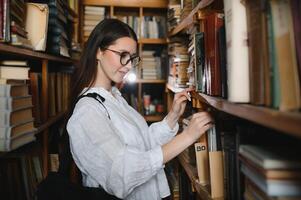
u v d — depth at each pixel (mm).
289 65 614
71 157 1251
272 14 637
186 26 1756
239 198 982
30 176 1733
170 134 1567
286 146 782
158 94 3574
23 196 1644
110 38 1277
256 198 761
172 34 2410
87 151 1109
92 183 1192
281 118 531
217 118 1220
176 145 1137
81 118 1139
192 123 1163
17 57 1701
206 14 1332
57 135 2230
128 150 1101
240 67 786
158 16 3432
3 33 1198
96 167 1102
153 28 3244
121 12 3451
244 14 785
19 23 1479
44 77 1850
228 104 873
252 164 740
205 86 1227
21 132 1330
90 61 1312
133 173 1077
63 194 1146
